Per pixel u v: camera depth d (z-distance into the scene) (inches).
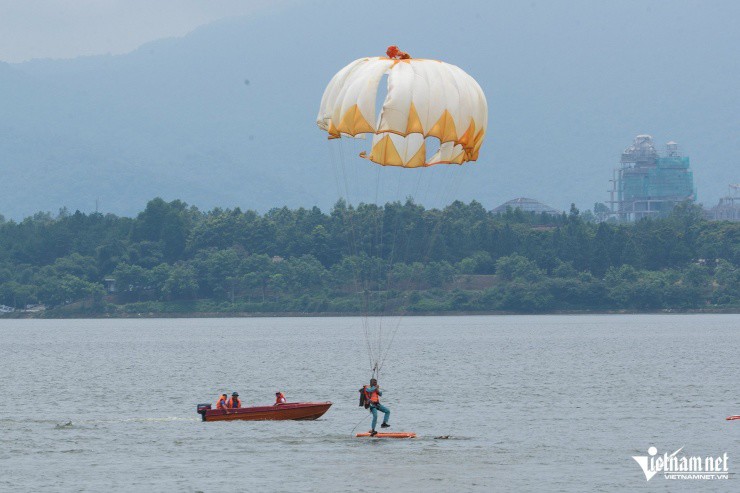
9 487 6968.5
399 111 7165.4
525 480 7096.5
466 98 7416.3
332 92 7623.0
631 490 6899.6
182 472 7381.9
